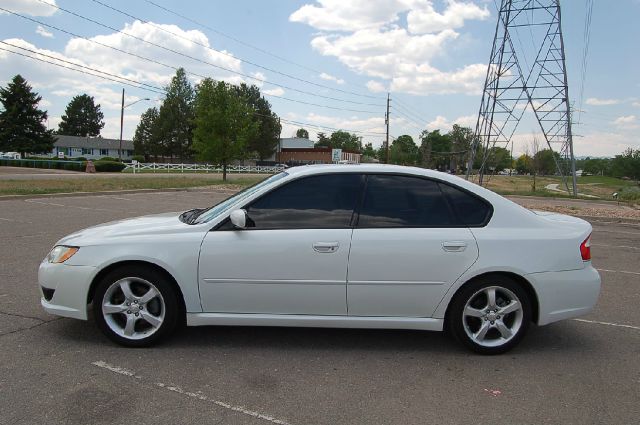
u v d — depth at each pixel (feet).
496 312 14.39
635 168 321.11
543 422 10.77
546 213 16.85
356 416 10.81
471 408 11.30
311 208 14.34
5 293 18.75
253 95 312.29
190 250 13.92
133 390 11.68
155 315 14.32
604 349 15.19
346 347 14.83
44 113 236.43
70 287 14.10
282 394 11.73
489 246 14.12
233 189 82.48
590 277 14.61
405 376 12.92
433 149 362.12
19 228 34.04
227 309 14.15
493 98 116.67
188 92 286.25
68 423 10.15
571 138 107.65
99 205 50.37
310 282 13.89
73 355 13.58
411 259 13.91
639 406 11.58
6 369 12.57
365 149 482.69
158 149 288.10
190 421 10.39
